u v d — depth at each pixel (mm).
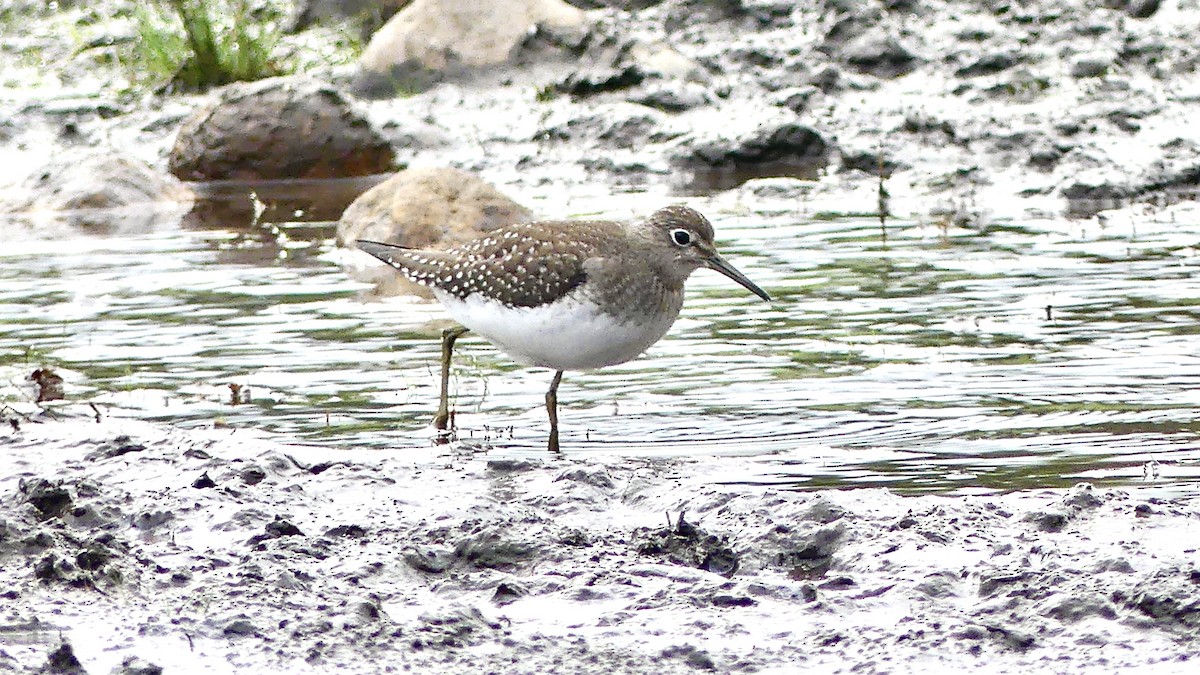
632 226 12664
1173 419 12211
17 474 10992
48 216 22141
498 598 8586
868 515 9695
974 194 21531
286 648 7902
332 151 24609
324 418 12828
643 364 14258
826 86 26016
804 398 13070
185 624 8164
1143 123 23594
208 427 12531
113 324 15906
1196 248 18172
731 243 18938
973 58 26203
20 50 30906
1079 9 27125
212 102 25031
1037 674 7539
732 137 24047
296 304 16703
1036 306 15797
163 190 23062
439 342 15211
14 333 15586
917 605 8398
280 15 31578
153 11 31047
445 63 27344
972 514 9719
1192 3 27234
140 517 9906
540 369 14305
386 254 13164
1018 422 12250
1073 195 21156
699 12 28609
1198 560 8766
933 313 15641
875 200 21453
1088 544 9148
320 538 9500
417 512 10117
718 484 10789
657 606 8461
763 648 7926
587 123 25281
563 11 27781
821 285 16859
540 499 10336
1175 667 7539
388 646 7934
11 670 7578
